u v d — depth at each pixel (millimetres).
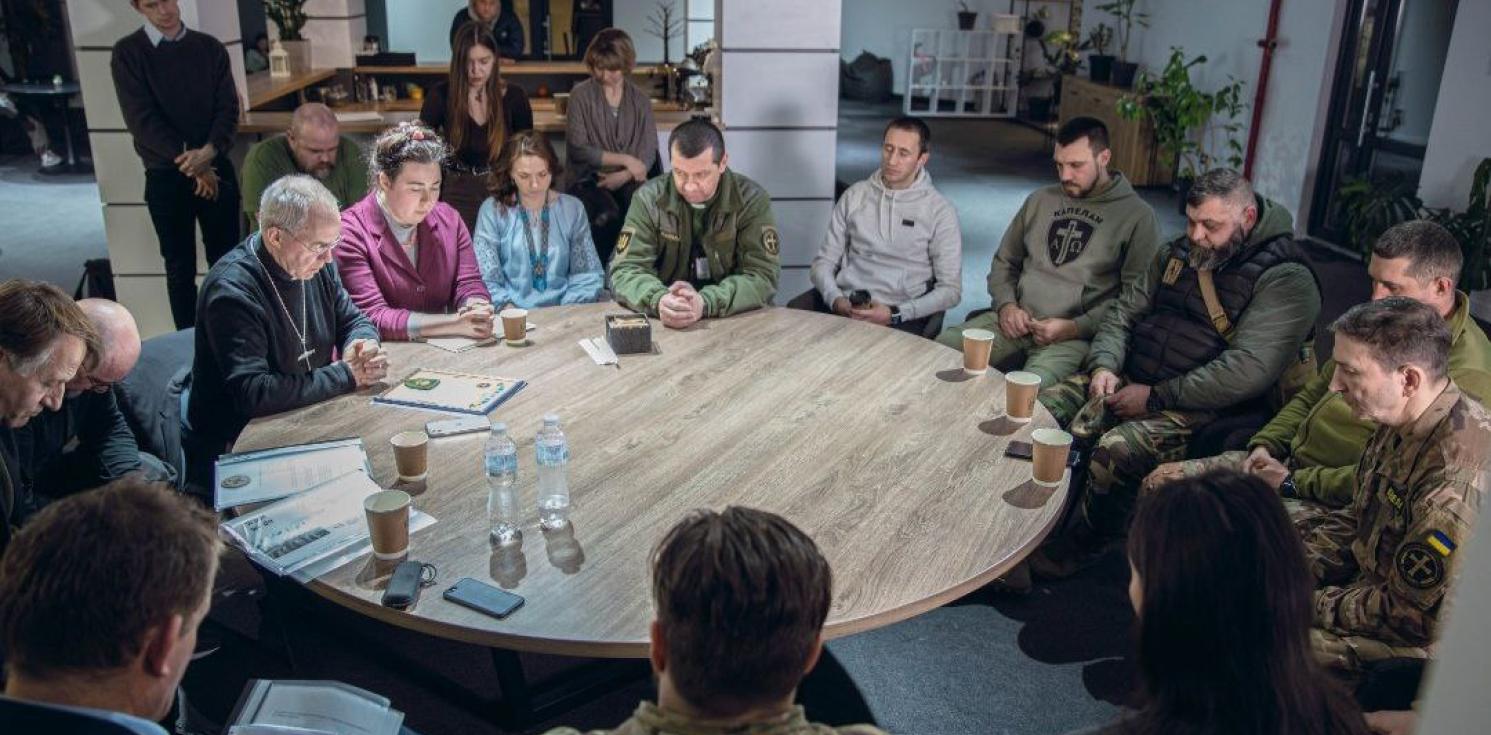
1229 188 2959
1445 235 2398
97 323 2465
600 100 4988
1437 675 600
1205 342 3105
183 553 1187
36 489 2562
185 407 2795
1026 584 2947
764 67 4844
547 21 10312
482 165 4695
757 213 3426
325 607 2721
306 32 7188
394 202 3049
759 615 1021
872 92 15508
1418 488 1967
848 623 1708
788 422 2479
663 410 2541
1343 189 6656
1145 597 1187
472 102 4617
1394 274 2424
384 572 1830
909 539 1963
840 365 2871
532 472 2199
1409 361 1956
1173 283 3199
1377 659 1966
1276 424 2785
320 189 2568
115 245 5074
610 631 1678
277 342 2666
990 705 2545
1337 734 1154
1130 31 10641
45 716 1067
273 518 1981
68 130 9469
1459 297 2445
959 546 1941
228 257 2621
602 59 4859
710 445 2350
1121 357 3287
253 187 3938
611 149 5043
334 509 2021
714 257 3457
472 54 4523
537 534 1956
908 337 3117
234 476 2148
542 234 3777
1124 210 3514
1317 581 2359
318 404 2531
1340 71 7348
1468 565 578
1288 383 3020
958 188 9398
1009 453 2312
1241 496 1163
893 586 1808
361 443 2311
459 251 3361
